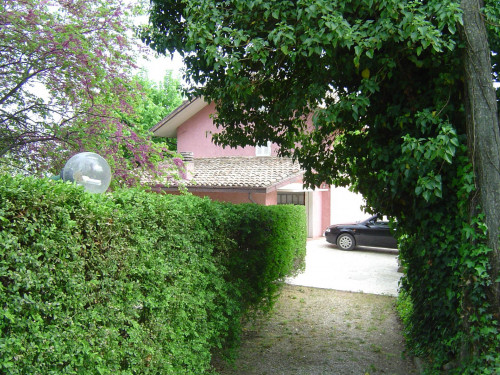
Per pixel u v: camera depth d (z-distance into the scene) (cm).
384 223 1683
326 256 1603
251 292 635
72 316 278
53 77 762
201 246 462
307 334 701
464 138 441
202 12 446
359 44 389
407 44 404
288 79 570
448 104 442
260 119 642
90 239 295
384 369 547
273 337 684
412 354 586
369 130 533
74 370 278
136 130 891
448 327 496
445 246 470
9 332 235
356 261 1488
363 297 968
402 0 390
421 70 479
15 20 686
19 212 243
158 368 384
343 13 444
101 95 801
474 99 415
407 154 419
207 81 584
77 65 742
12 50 736
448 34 428
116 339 326
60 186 267
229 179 1469
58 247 264
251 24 479
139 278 362
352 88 523
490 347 402
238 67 438
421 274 572
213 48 432
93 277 299
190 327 445
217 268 510
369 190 563
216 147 1930
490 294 406
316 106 559
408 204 520
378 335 694
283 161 1675
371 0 396
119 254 325
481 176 412
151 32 582
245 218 591
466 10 414
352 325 753
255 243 638
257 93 560
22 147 791
